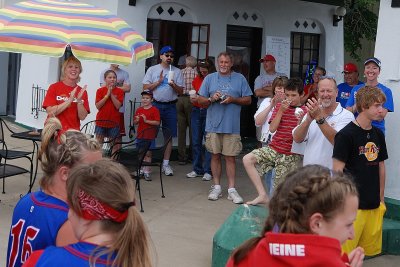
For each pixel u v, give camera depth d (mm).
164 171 9156
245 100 7734
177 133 9891
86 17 6570
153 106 8664
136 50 6727
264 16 11945
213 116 7742
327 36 13070
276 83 6434
